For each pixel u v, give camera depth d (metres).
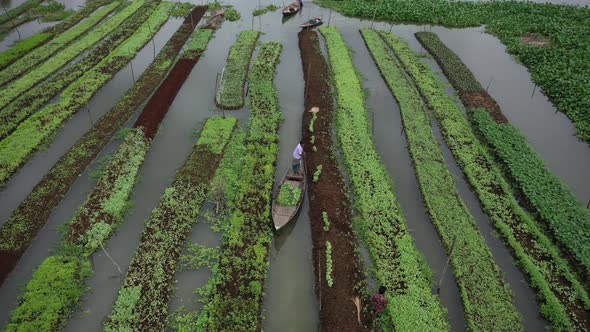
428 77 35.47
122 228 22.50
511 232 22.09
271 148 27.38
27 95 32.47
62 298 18.83
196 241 21.80
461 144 28.19
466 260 20.62
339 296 19.00
